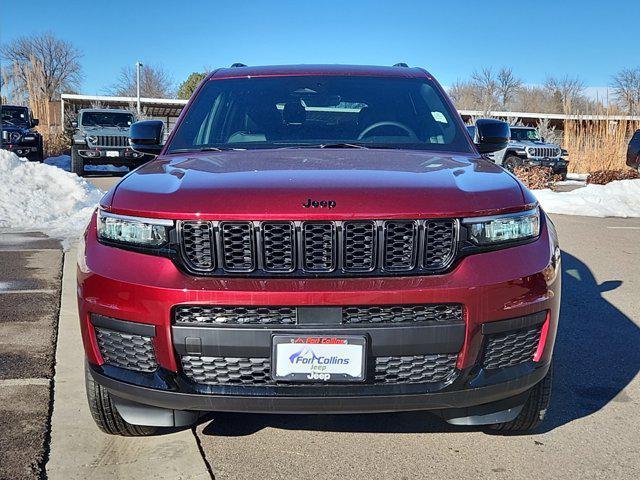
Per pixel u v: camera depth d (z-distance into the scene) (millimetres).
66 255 7160
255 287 2436
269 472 2834
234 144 3646
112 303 2570
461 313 2510
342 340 2426
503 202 2664
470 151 3621
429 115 3904
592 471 2859
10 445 2959
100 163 19078
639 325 4996
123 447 2998
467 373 2533
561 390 3748
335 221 2488
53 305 5215
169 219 2535
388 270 2514
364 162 3053
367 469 2865
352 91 4047
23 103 29672
